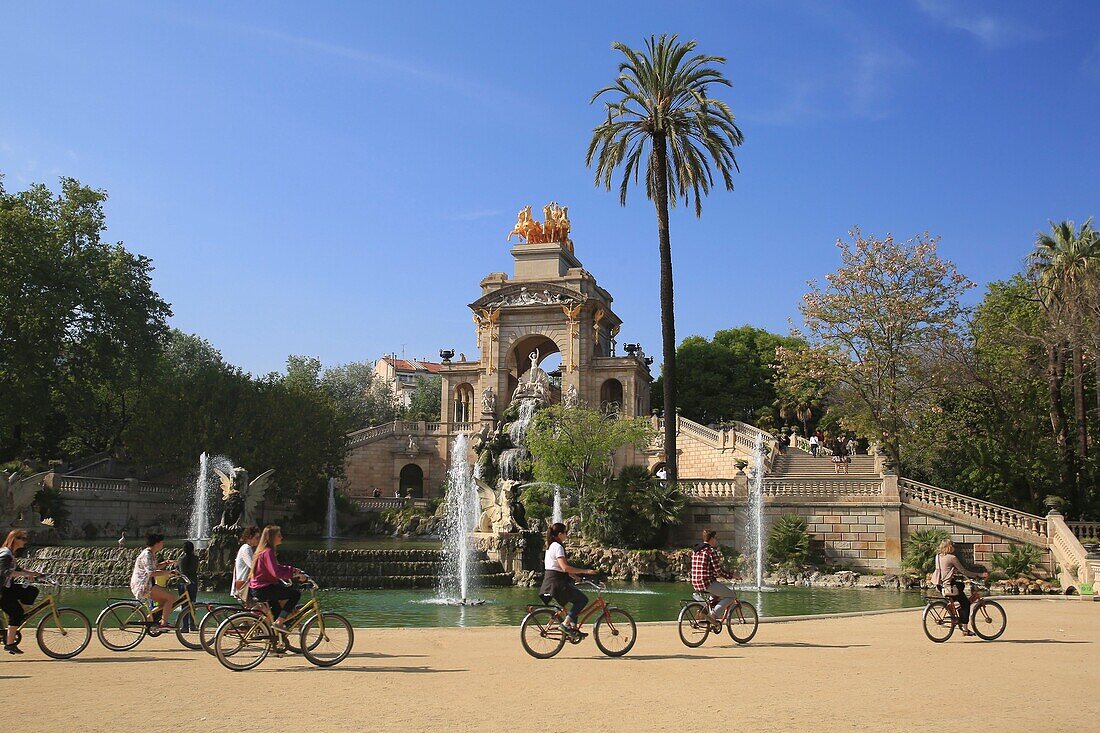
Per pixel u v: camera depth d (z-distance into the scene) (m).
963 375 52.78
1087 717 12.21
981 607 21.48
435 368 197.38
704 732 11.03
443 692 13.60
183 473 68.38
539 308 96.12
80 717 11.70
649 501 49.06
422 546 55.03
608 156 54.59
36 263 62.62
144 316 72.31
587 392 94.50
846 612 30.42
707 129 52.81
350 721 11.52
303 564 41.53
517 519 45.72
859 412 55.56
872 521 47.31
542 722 11.52
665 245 52.59
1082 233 56.56
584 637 17.64
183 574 19.66
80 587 39.72
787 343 112.50
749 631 20.02
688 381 111.81
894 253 55.62
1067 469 48.47
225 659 15.64
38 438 79.88
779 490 49.44
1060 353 49.75
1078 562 38.16
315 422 74.56
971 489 51.78
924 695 13.66
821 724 11.52
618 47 54.50
